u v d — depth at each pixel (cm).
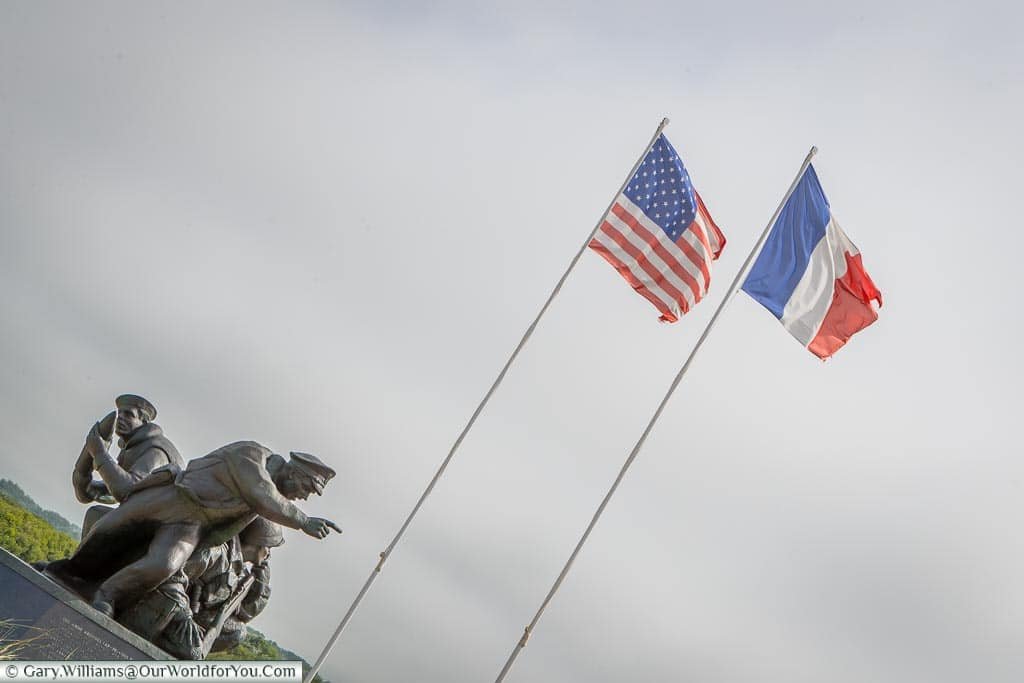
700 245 1950
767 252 1998
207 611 1545
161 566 1430
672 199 1966
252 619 1659
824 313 1978
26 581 1315
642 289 1950
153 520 1470
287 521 1491
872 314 1977
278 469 1537
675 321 1956
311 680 1681
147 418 1680
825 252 1991
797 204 2019
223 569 1541
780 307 1981
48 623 1318
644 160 1984
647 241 1958
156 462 1641
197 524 1480
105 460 1591
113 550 1480
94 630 1345
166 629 1448
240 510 1494
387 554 1761
